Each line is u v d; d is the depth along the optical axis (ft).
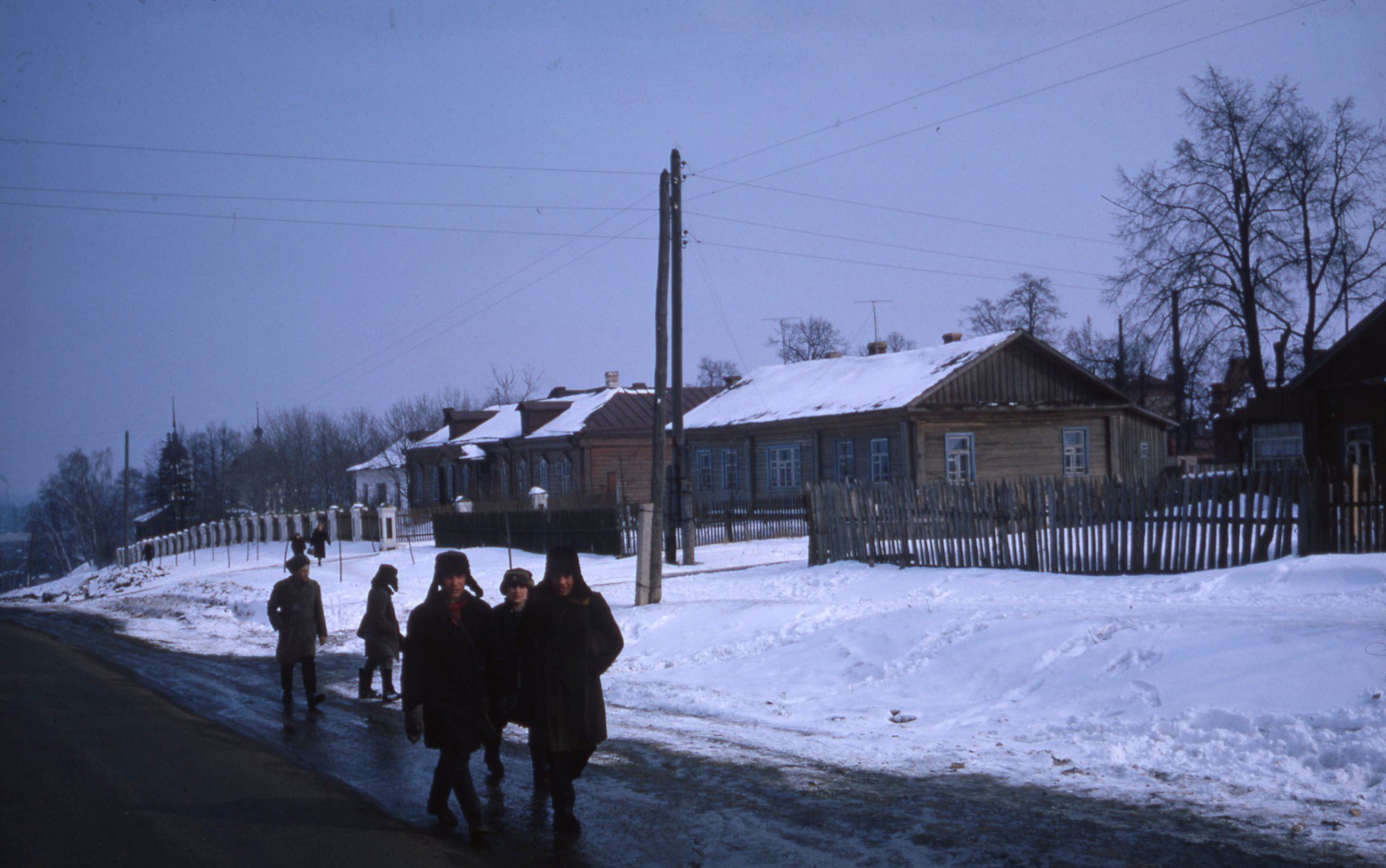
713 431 143.43
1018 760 27.09
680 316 89.10
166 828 22.89
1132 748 26.94
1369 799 21.97
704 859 20.15
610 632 22.86
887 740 30.37
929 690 35.94
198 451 369.50
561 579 22.61
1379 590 42.16
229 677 50.52
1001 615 40.86
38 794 26.27
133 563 179.32
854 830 21.66
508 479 204.13
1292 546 49.16
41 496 356.59
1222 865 18.69
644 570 60.34
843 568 64.95
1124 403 127.44
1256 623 34.83
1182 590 46.62
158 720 37.70
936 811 22.81
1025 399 122.21
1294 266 134.00
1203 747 26.11
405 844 21.57
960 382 118.01
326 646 61.05
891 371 130.21
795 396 137.28
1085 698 31.63
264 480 289.74
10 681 49.47
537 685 22.36
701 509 117.80
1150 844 20.01
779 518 114.93
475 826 21.75
